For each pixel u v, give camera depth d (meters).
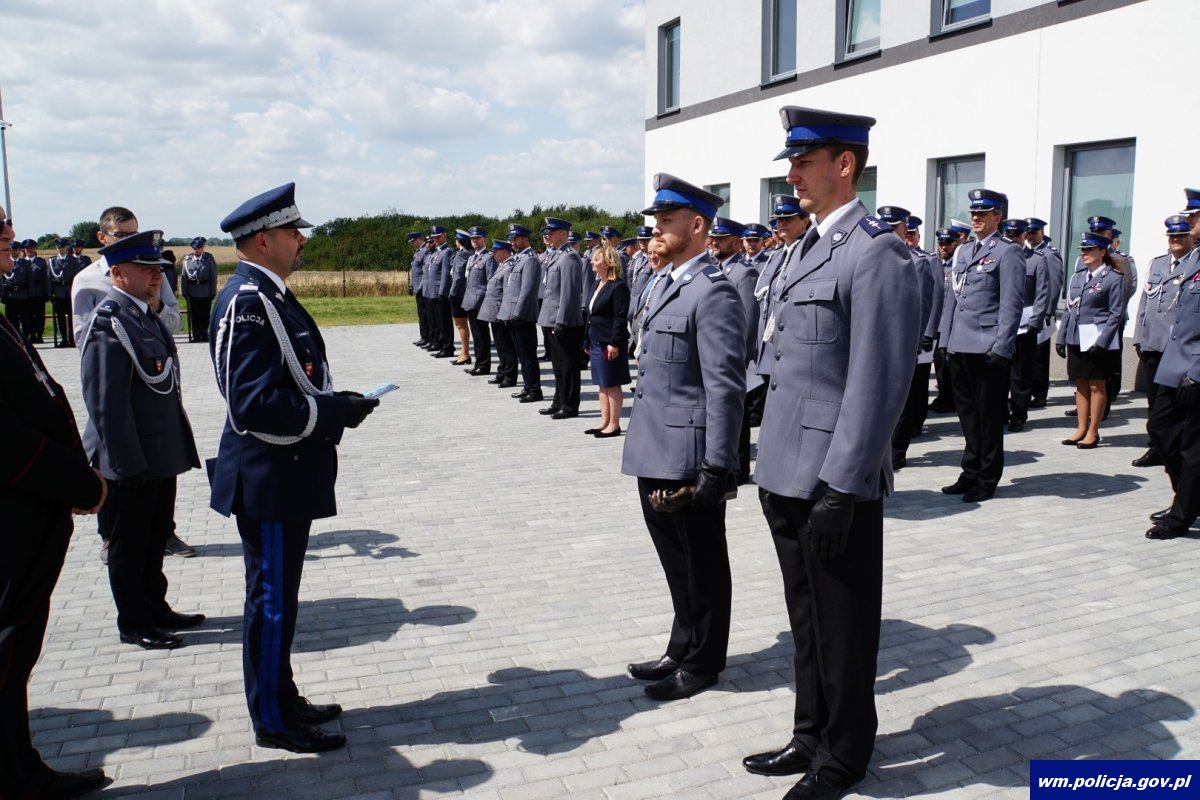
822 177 3.16
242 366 3.33
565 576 5.49
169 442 4.59
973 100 12.51
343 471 8.28
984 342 6.73
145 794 3.27
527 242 13.07
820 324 3.13
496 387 13.43
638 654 4.41
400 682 4.14
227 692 4.07
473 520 6.70
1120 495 6.99
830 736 3.21
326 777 3.38
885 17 13.80
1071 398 11.40
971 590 5.11
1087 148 11.40
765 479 3.29
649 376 4.02
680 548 4.04
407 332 22.66
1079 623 4.64
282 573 3.50
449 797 3.24
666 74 20.38
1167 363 6.05
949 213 13.35
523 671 4.24
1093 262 8.65
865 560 3.13
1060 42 11.30
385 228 56.16
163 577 4.78
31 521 2.95
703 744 3.59
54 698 4.01
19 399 2.99
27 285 20.08
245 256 3.54
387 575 5.54
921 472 7.90
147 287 4.62
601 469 8.32
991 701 3.88
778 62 16.59
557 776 3.37
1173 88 10.16
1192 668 4.13
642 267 12.78
